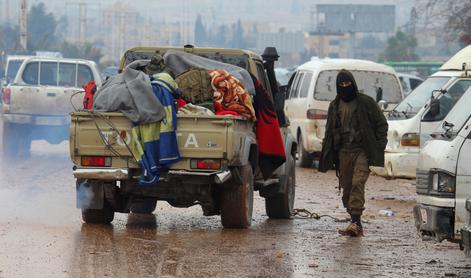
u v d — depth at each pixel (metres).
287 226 27.69
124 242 23.48
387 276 20.20
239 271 20.22
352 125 26.08
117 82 25.56
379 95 44.03
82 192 26.00
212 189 26.36
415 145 35.72
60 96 47.31
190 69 26.58
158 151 24.92
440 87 36.66
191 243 23.69
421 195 20.23
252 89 27.36
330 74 48.38
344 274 20.27
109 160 25.23
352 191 25.98
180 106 25.59
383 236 25.97
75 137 25.28
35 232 24.52
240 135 25.50
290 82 36.50
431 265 21.62
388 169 36.56
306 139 48.53
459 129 20.47
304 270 20.61
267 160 27.55
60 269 19.84
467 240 18.70
